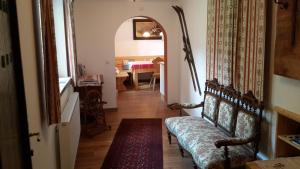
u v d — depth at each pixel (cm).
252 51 273
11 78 148
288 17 213
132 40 966
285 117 227
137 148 404
